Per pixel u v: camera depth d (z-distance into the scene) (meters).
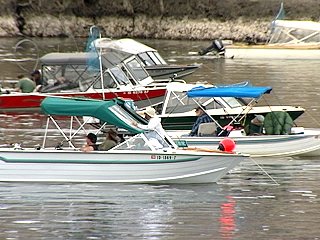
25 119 115.38
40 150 77.31
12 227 67.50
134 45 140.62
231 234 66.44
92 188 76.81
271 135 90.69
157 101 118.31
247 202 74.56
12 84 142.00
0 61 187.62
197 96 93.50
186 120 100.50
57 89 120.12
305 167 87.62
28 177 77.56
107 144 78.94
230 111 99.81
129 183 77.81
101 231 66.88
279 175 83.94
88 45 134.00
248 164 88.56
